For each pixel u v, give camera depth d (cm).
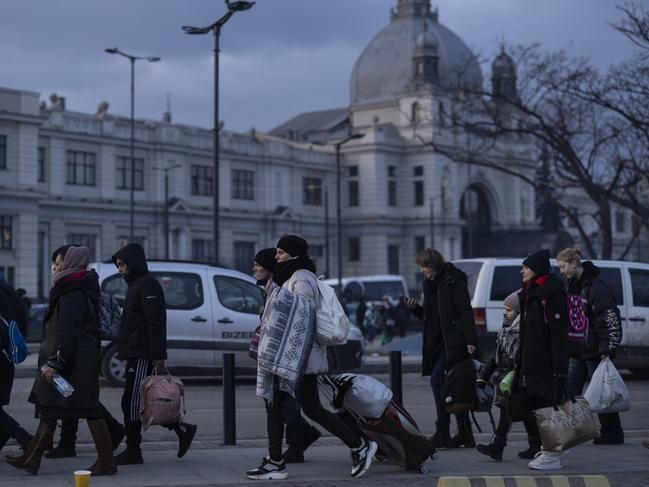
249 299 3344
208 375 3372
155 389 1680
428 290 1900
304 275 1602
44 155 10856
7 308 1694
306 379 1606
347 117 16275
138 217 11806
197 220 12512
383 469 1686
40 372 1595
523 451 1853
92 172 11394
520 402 1714
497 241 14912
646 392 3172
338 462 1761
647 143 5953
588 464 1750
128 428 1725
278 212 13388
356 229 14338
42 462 1741
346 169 14475
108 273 3194
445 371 1878
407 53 14900
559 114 6088
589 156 6050
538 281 1672
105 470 1608
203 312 3269
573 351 1847
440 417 1927
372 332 7831
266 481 1555
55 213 10956
